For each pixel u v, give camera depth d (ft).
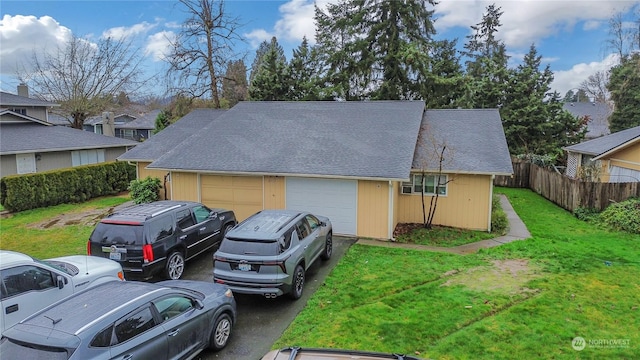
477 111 58.85
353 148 45.39
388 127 49.78
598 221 47.03
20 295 19.90
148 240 27.35
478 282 28.19
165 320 16.97
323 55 95.30
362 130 49.75
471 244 39.73
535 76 88.99
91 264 25.00
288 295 26.00
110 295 16.96
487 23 162.30
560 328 21.31
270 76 94.84
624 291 26.18
